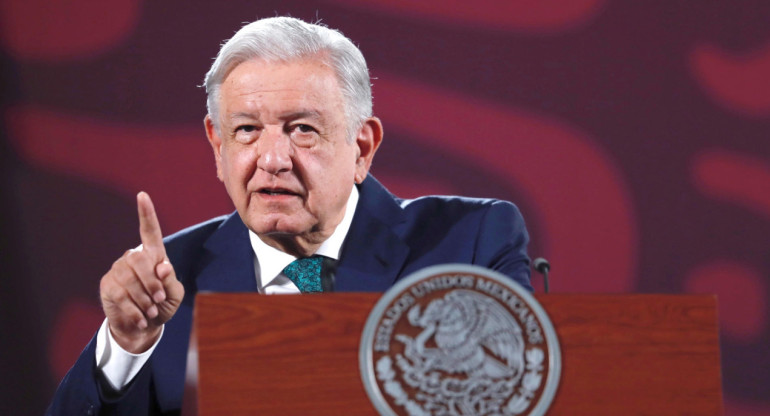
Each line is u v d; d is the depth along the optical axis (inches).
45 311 509.7
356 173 341.7
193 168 530.6
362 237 337.7
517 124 557.0
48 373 507.2
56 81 520.4
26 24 519.2
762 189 571.2
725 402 563.5
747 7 572.7
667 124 566.6
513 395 203.5
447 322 204.7
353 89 324.5
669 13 571.8
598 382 207.6
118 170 523.2
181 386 318.0
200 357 196.7
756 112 572.4
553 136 559.2
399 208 353.4
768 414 563.8
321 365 200.2
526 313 207.8
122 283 260.1
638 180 563.2
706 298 214.8
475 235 347.6
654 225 562.6
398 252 336.8
